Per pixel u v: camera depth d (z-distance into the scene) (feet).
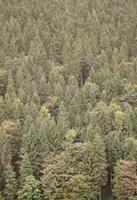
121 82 426.10
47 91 417.69
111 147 312.71
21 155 309.83
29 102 392.68
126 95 403.13
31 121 339.77
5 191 287.69
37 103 394.52
